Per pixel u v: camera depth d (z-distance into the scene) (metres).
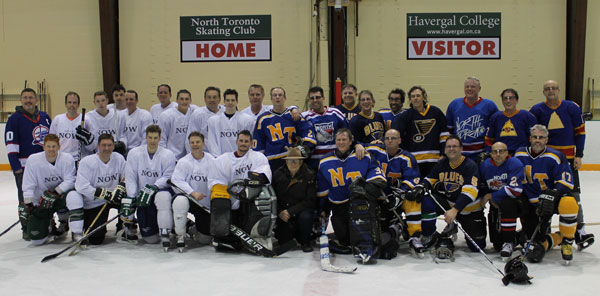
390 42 12.41
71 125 5.77
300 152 4.63
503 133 5.10
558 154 4.48
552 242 4.50
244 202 4.71
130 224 5.03
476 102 5.30
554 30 12.23
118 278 3.80
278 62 12.50
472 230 4.62
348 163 4.64
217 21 12.48
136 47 12.66
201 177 4.90
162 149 5.05
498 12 12.20
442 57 12.34
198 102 12.69
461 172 4.57
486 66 12.30
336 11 11.56
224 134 5.48
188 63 12.62
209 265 4.18
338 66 12.41
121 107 6.30
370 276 3.84
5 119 13.23
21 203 5.00
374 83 12.51
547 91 5.18
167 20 12.55
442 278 3.78
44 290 3.52
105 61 12.48
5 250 4.75
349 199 4.53
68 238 5.30
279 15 12.41
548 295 3.38
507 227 4.33
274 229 4.86
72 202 4.80
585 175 11.44
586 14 11.84
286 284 3.63
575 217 4.13
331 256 4.49
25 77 13.09
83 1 12.76
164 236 4.66
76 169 5.57
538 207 4.23
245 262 4.28
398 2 12.32
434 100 12.41
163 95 6.80
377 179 4.39
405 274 3.89
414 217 4.50
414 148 5.23
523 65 12.29
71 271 4.00
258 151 5.28
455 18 12.23
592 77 12.56
